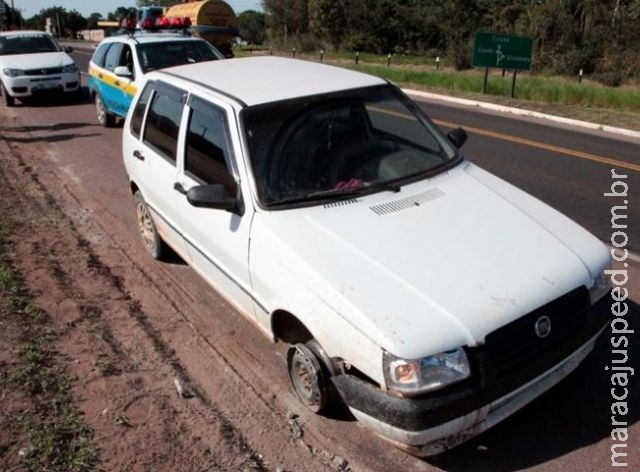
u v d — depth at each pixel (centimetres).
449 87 2188
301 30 5494
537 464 335
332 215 380
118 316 504
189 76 509
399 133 455
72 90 1588
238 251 404
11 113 1484
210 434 360
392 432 303
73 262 610
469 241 358
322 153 415
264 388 410
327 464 339
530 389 329
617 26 3219
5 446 344
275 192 392
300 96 434
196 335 477
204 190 395
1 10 3731
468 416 302
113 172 944
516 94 1973
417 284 323
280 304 364
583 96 1850
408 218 377
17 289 532
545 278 333
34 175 943
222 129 425
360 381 315
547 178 898
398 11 4862
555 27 3381
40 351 438
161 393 401
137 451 345
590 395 387
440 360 295
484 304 312
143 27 1413
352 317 314
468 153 1066
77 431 358
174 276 579
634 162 1005
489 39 1889
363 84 464
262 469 337
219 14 2728
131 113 595
